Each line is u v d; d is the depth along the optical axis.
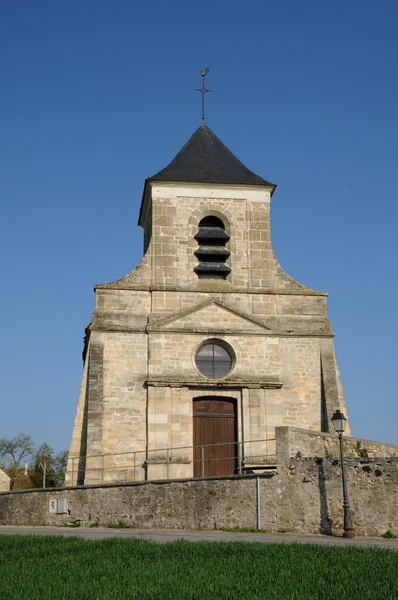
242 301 28.78
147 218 31.88
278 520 19.77
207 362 28.08
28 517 23.89
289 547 15.31
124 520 21.80
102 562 13.87
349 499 19.36
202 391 27.47
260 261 29.39
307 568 12.98
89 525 22.30
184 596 11.18
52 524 23.08
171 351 27.66
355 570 12.66
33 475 45.94
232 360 28.09
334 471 19.62
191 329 27.91
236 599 10.95
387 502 19.06
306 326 28.70
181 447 25.30
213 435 27.44
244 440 27.09
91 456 25.66
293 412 27.66
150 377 27.19
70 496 23.03
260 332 28.31
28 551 15.35
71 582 12.20
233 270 29.19
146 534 19.55
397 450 23.00
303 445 20.92
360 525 19.12
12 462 55.25
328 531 19.27
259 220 29.84
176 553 14.70
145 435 26.72
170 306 28.31
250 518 20.09
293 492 19.83
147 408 26.91
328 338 28.64
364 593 11.17
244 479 20.39
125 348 27.52
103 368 27.03
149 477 26.09
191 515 20.83
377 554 14.25
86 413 26.75
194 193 29.78
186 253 29.12
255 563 13.51
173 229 29.28
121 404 26.89
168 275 28.70
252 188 30.12
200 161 31.23
